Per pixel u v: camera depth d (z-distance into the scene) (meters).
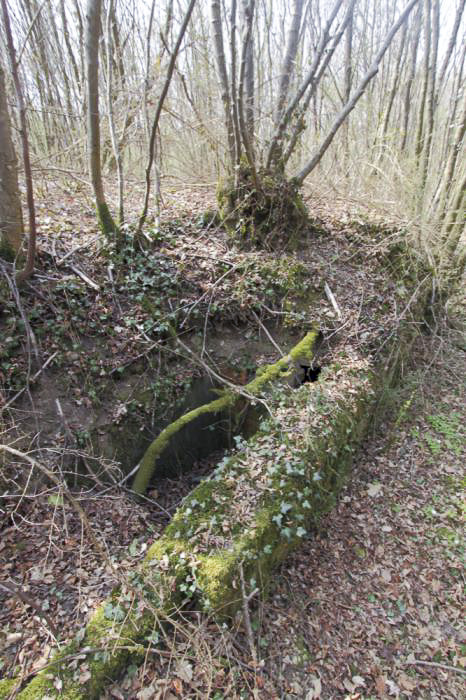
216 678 2.74
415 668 3.18
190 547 3.06
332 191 7.67
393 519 4.29
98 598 3.03
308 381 5.03
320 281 5.73
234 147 5.74
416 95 10.01
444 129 8.86
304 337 5.23
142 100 5.12
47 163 6.01
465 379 6.55
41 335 4.13
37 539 3.34
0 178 3.94
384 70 10.18
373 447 5.11
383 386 5.21
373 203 7.28
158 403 4.40
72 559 3.27
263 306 5.24
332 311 5.47
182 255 5.34
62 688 2.46
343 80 9.68
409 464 4.95
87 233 5.16
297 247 6.11
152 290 4.90
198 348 4.86
